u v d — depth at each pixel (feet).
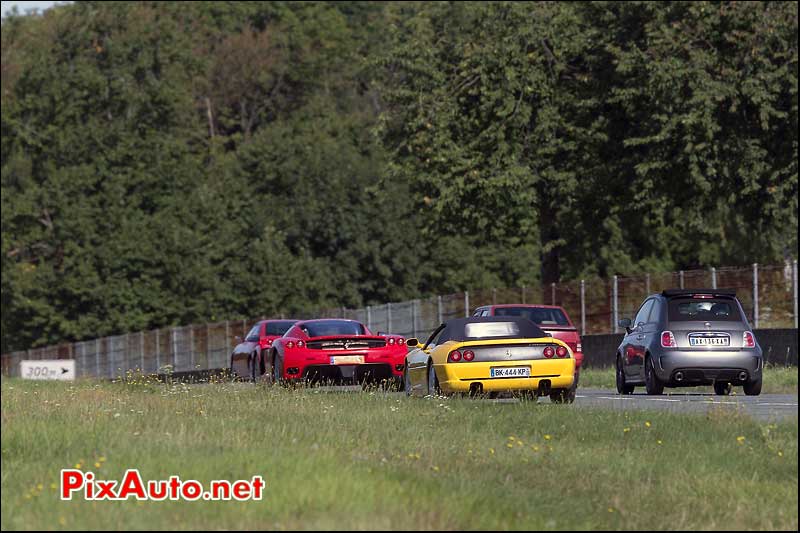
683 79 588.50
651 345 309.01
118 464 145.07
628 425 200.54
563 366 264.72
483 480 145.38
